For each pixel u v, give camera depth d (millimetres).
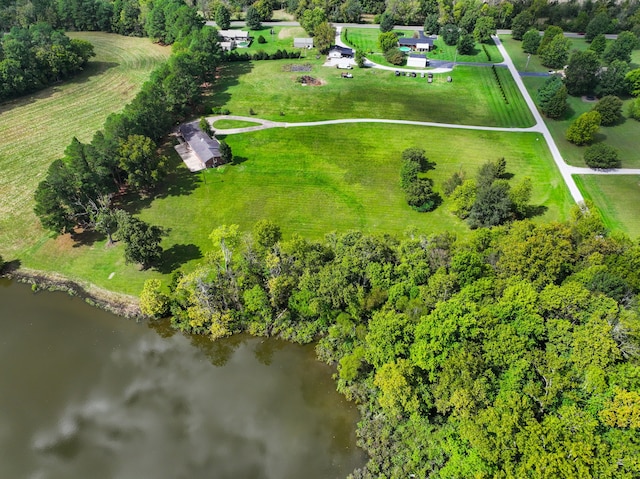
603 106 126562
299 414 62312
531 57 175000
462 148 118250
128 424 61094
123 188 101750
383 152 116000
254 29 197375
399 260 72625
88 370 67938
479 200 90312
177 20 169625
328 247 77750
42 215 84000
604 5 197750
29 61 140500
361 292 67000
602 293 60375
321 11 183875
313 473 55438
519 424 47781
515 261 66500
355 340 68750
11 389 64938
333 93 145625
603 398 48250
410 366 55469
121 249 86750
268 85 150250
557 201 99312
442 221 94188
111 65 163250
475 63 169125
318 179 105875
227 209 96250
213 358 70562
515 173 108625
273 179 105688
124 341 72188
